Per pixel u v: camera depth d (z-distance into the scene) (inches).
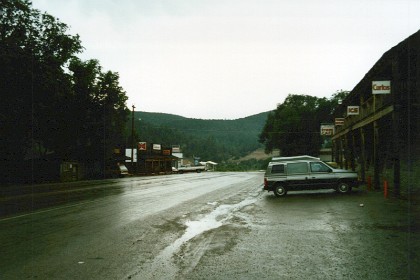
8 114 1461.6
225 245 361.7
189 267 286.5
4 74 1358.3
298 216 541.6
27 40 1501.0
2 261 304.5
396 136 705.0
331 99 3275.1
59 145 2108.8
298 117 3031.5
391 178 878.4
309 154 2477.9
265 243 368.5
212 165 5034.5
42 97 1533.0
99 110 2174.0
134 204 720.3
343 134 1453.0
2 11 1444.4
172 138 7736.2
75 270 279.3
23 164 1796.3
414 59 690.2
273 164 867.4
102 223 493.7
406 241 365.1
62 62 1589.6
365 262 293.9
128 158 2586.1
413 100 697.0
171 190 1087.0
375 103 848.3
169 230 443.8
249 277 261.0
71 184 1504.7
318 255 317.7
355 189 919.7
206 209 644.1
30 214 577.3
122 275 266.8
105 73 2204.7
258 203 732.0
